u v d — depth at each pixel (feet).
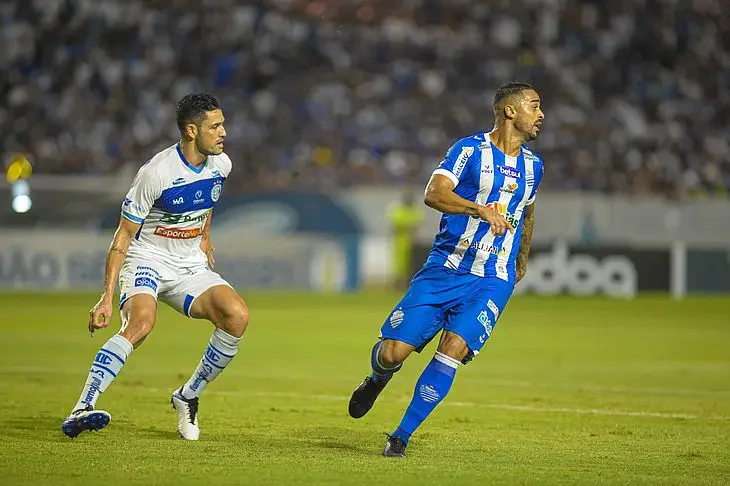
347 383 108.47
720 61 365.81
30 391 95.81
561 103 348.59
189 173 67.41
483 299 64.69
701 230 282.15
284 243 267.39
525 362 134.62
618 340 165.89
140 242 69.41
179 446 65.67
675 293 273.95
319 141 329.93
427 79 354.33
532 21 369.91
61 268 257.55
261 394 97.55
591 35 367.66
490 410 88.94
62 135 323.78
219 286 68.90
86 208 261.44
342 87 348.38
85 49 343.67
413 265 269.44
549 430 77.15
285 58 353.51
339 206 272.92
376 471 58.03
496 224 61.26
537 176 66.49
